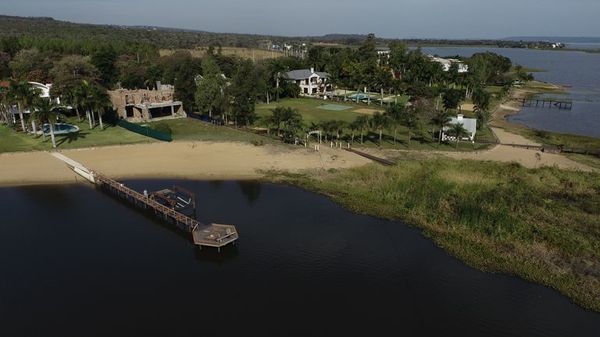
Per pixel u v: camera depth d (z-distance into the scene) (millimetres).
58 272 45031
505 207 57594
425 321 38375
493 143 93250
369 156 81500
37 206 61344
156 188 67812
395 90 152500
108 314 38500
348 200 62750
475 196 60562
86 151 83625
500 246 49656
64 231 54344
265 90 141625
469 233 52594
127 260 47719
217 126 104500
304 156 82000
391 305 40469
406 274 45281
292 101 148875
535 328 37656
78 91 96375
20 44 182750
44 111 81375
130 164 77500
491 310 39875
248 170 75250
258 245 50969
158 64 165375
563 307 40125
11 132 94188
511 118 130750
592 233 51375
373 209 59906
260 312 39062
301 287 42938
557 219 54719
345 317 38625
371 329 37188
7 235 52875
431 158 80688
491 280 44125
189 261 47625
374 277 44781
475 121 96438
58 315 38375
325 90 175875
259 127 103625
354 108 135250
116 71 157875
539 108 149250
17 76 135250
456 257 48250
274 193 66062
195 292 41844
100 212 60219
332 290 42531
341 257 48438
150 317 38156
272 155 82500
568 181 67188
